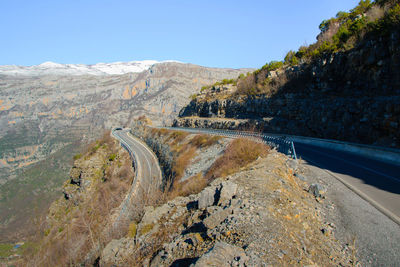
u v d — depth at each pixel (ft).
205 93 187.83
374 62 66.23
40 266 46.03
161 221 33.50
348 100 69.51
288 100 96.58
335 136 70.79
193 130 128.57
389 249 17.56
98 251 37.35
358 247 18.45
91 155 156.04
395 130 52.37
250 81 138.31
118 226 43.42
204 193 29.43
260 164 38.58
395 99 54.08
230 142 72.18
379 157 47.42
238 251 15.38
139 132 224.53
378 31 66.80
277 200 24.34
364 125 61.46
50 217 126.31
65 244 49.32
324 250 18.03
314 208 25.25
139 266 24.35
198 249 19.06
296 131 87.97
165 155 113.60
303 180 34.58
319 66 88.48
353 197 27.68
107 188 102.32
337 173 37.81
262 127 101.14
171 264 19.19
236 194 26.78
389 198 26.53
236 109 129.29
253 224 19.33
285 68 117.39
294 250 16.62
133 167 117.91
